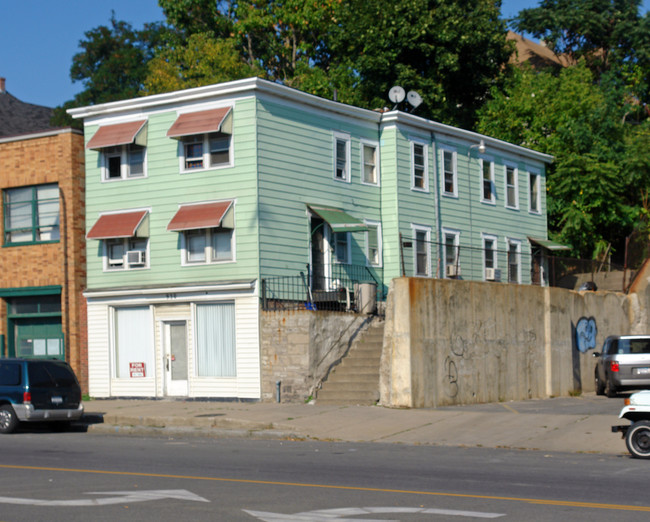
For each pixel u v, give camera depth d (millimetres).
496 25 44719
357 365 24297
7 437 18969
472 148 33844
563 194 40188
